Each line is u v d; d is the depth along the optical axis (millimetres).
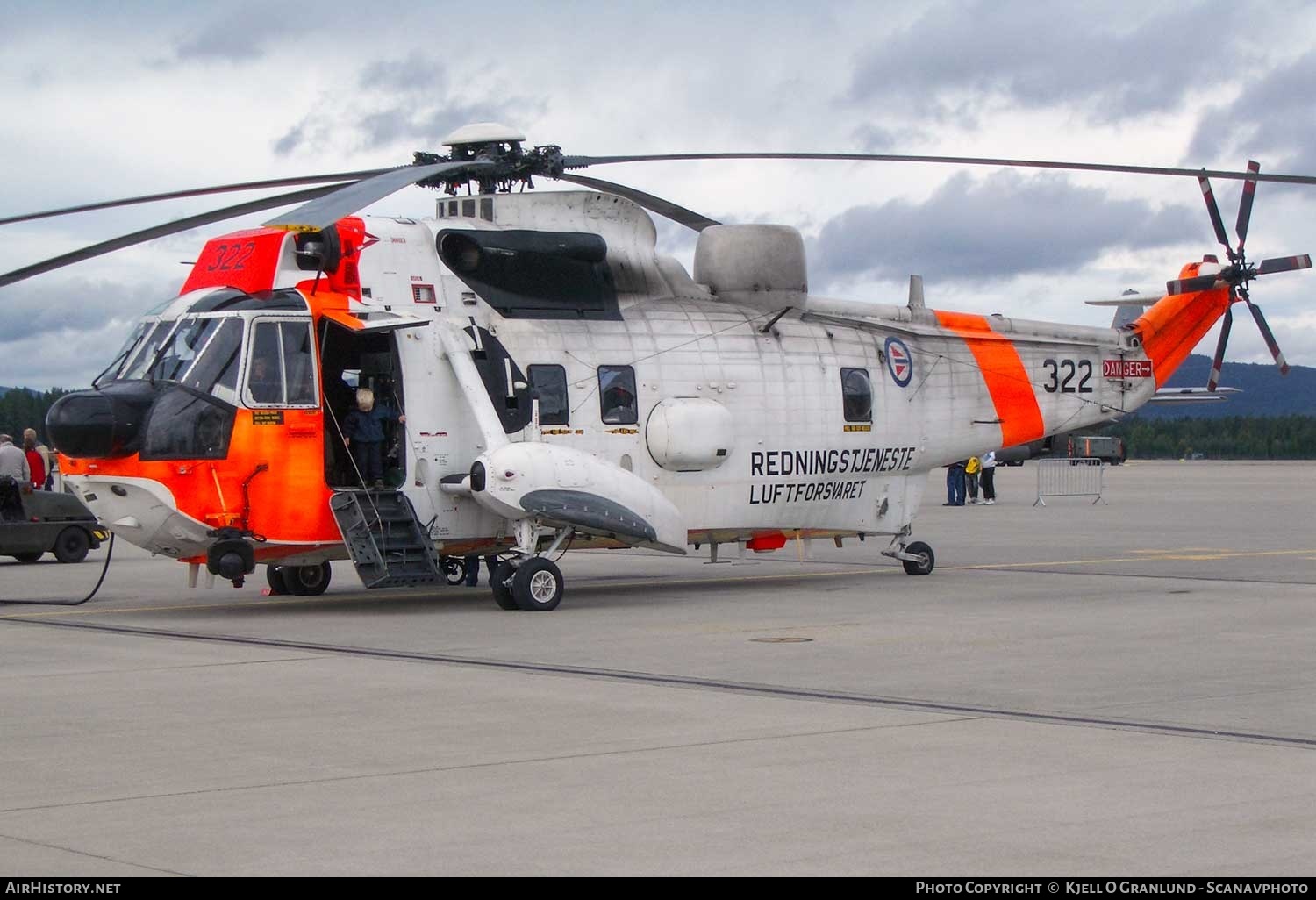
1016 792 8039
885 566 24141
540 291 18469
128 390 16094
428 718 10250
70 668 12555
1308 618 16109
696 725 9930
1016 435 22203
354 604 18078
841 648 13719
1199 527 33812
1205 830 7273
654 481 18859
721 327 19656
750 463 19594
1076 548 27422
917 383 21266
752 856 6855
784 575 22422
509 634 14867
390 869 6664
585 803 7836
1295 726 9906
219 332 16375
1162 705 10703
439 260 17797
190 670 12453
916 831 7277
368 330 16438
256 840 7137
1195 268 23797
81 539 26516
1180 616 16359
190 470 15953
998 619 16047
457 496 17484
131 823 7457
